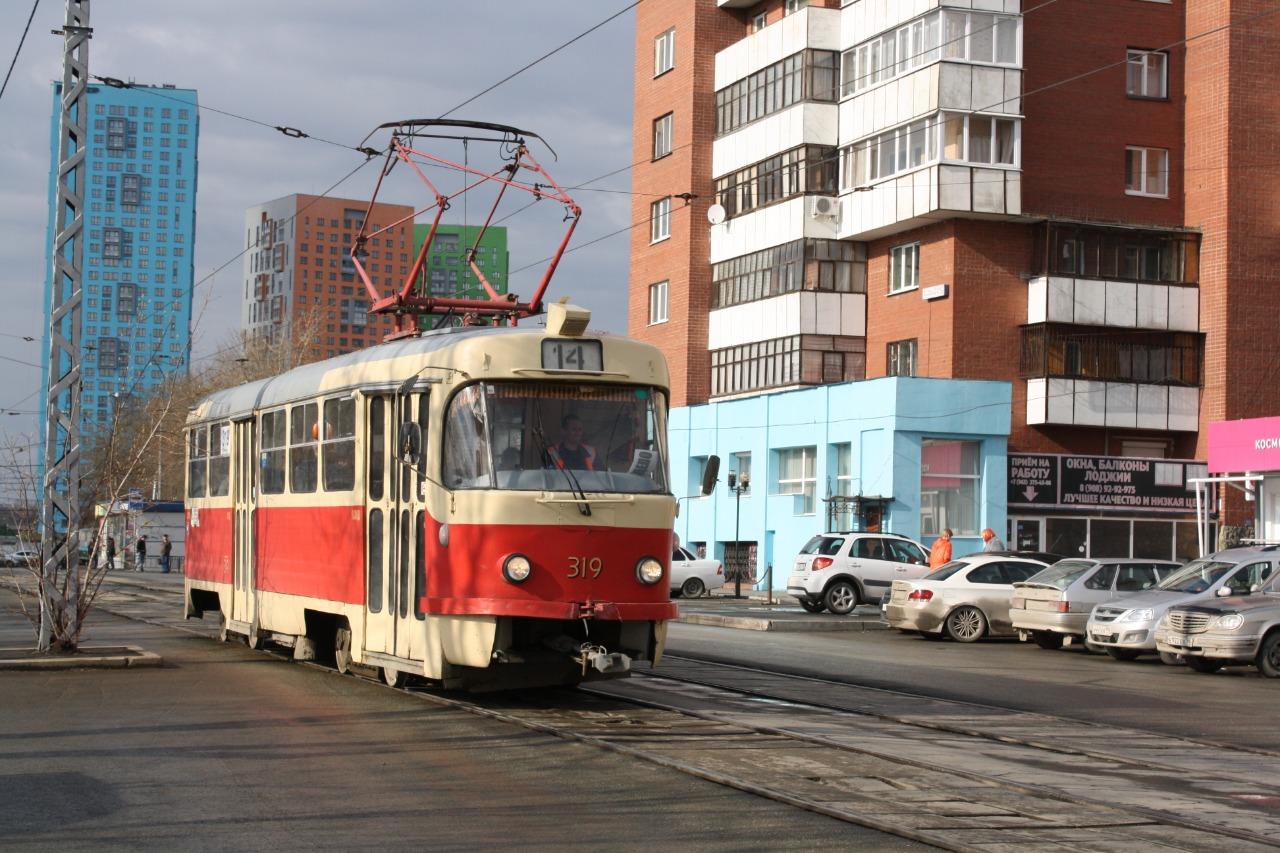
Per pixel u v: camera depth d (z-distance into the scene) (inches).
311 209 5516.7
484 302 850.1
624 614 524.1
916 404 1605.6
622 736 476.7
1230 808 388.5
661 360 556.7
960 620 1052.5
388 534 577.9
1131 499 1664.6
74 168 706.8
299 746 452.4
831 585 1294.3
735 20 2033.7
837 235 1819.6
